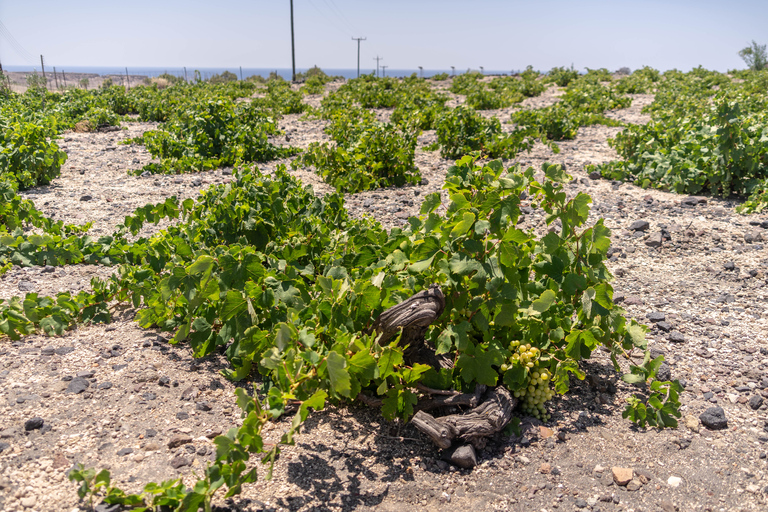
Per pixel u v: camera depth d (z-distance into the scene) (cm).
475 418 319
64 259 565
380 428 341
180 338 396
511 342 354
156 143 1127
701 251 637
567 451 324
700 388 389
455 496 288
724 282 559
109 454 292
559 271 356
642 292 542
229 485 253
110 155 1172
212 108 1129
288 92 2488
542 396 349
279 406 273
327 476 296
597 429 347
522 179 338
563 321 352
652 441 334
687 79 2798
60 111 1720
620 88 2556
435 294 328
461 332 329
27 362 374
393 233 403
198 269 372
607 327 361
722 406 368
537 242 378
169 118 1762
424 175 1043
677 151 902
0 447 285
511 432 336
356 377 312
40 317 419
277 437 326
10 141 909
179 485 251
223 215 497
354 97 2344
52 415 319
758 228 697
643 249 648
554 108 1466
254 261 379
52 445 293
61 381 355
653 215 760
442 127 1180
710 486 296
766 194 766
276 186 509
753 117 902
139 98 2120
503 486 296
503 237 330
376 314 354
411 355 361
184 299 397
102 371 372
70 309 439
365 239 448
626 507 281
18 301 420
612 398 381
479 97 2109
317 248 486
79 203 803
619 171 949
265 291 360
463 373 335
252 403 269
